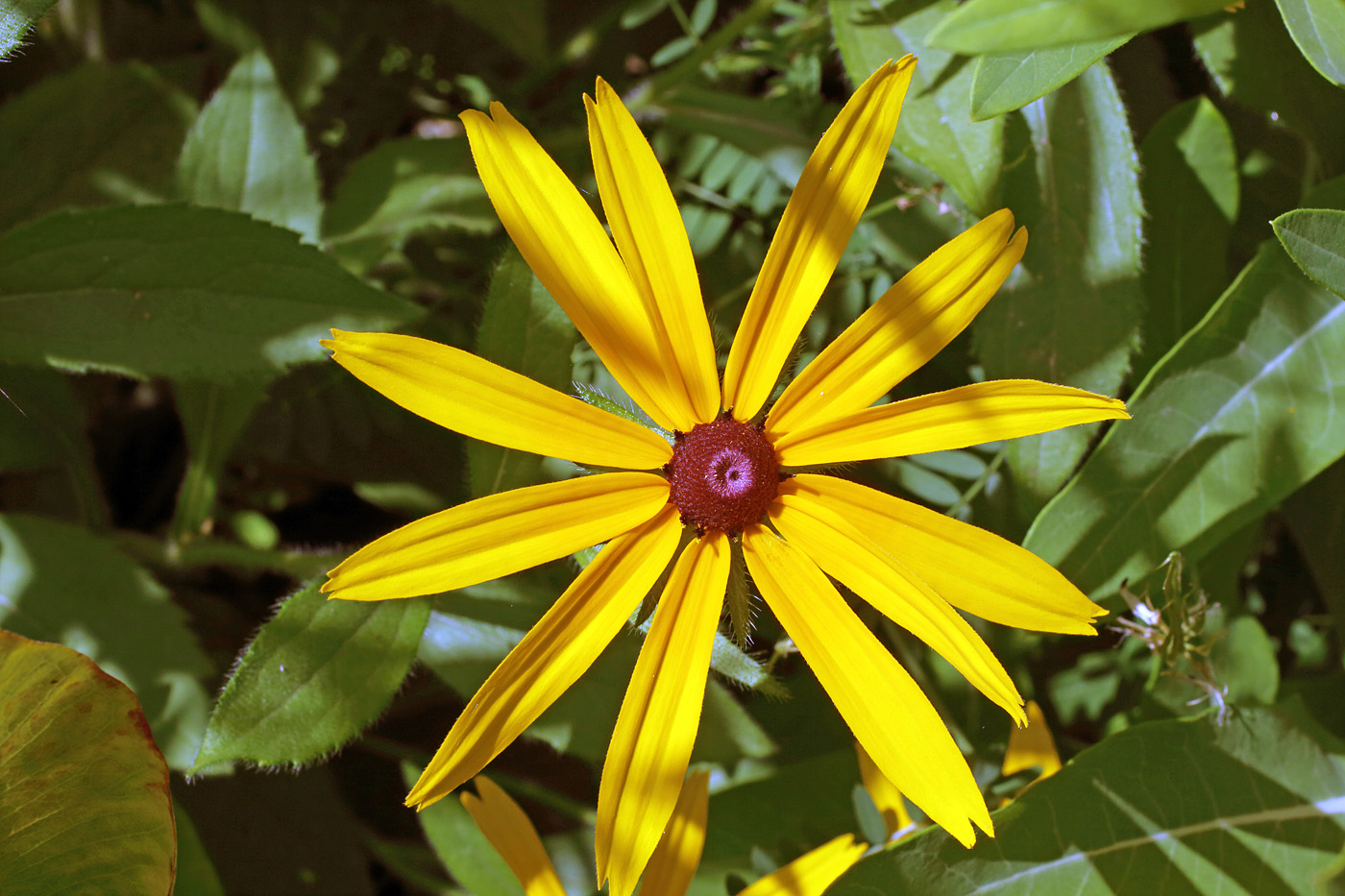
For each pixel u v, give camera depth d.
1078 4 0.44
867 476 0.54
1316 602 0.57
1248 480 0.51
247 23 0.57
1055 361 0.51
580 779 0.59
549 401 0.47
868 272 0.54
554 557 0.47
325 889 0.55
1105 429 0.54
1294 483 0.51
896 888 0.49
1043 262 0.51
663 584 0.47
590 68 0.60
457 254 0.58
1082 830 0.50
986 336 0.51
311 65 0.58
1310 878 0.50
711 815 0.54
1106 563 0.51
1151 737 0.50
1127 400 0.54
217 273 0.50
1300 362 0.51
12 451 0.54
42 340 0.50
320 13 0.58
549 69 0.58
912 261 0.54
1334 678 0.55
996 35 0.44
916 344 0.47
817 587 0.47
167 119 0.56
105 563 0.52
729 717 0.51
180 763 0.52
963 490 0.54
